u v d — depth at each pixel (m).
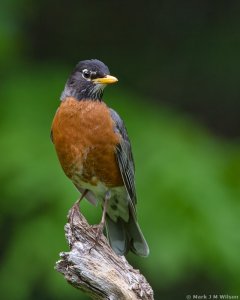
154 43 16.27
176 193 11.64
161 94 15.90
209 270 11.58
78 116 8.91
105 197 9.16
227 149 12.73
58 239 11.63
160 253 11.41
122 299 7.53
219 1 16.17
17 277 11.99
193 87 15.91
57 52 16.20
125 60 16.14
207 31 16.00
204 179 11.88
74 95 9.10
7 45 13.96
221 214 11.60
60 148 9.02
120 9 16.59
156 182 11.80
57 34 16.30
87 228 8.08
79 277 7.57
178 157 12.12
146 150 12.30
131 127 12.70
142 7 16.59
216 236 11.46
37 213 11.93
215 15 16.12
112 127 8.95
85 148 8.89
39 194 11.73
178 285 13.70
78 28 16.39
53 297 13.12
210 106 15.92
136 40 16.36
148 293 7.63
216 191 11.79
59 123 8.97
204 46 15.91
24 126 12.53
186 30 16.20
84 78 9.14
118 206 9.25
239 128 15.99
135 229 9.20
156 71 15.99
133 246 9.22
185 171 11.90
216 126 15.96
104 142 8.90
